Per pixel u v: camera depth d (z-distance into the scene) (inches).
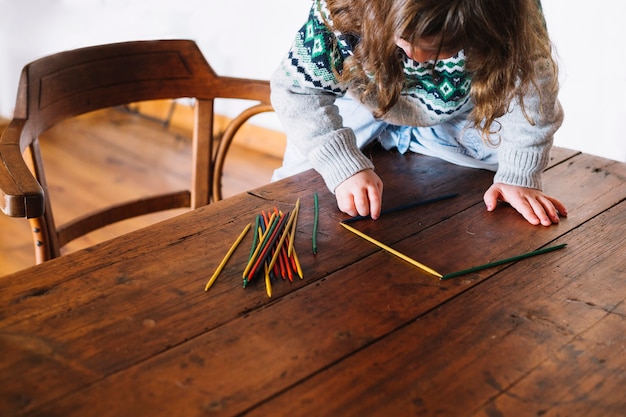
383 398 28.8
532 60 43.4
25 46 141.3
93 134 133.3
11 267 91.4
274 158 123.2
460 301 35.6
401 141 54.4
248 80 59.1
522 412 28.4
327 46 46.9
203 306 34.4
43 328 32.3
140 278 36.4
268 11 115.5
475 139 54.8
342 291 36.1
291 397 28.7
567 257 40.1
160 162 122.0
